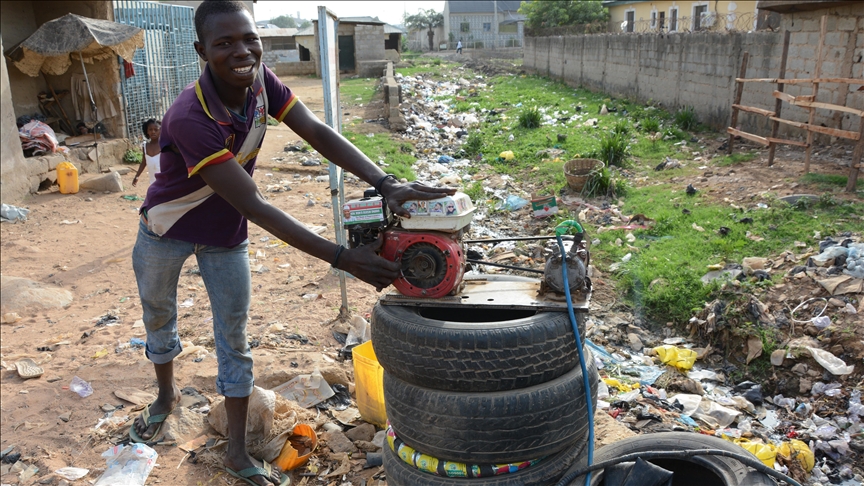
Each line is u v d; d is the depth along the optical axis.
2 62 10.12
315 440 3.81
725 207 8.11
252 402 3.69
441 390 2.81
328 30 5.06
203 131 2.69
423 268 2.91
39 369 4.89
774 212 7.43
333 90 5.37
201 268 3.29
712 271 6.32
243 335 3.38
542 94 21.58
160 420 3.91
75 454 3.84
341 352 5.07
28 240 8.51
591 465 2.85
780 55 11.64
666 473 2.76
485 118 17.73
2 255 7.86
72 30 11.30
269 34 45.31
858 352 4.93
